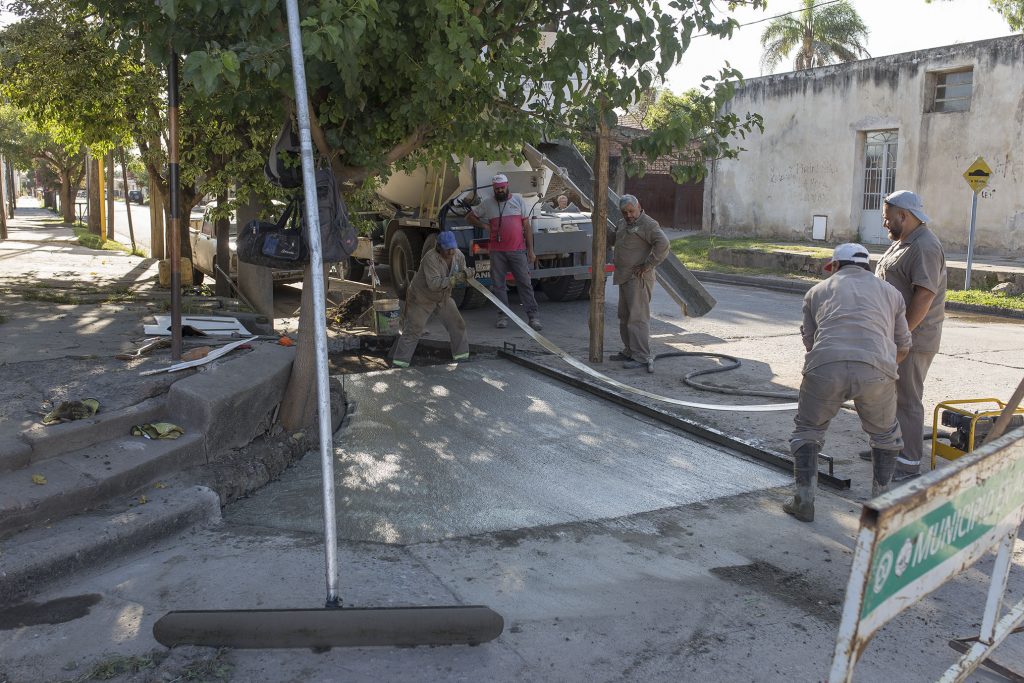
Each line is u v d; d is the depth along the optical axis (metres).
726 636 3.75
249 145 10.38
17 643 3.52
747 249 20.58
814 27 33.00
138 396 5.64
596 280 9.17
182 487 4.96
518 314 12.65
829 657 3.59
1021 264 17.84
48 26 10.71
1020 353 9.87
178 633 3.47
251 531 4.73
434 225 12.84
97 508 4.56
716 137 6.67
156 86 10.84
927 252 5.22
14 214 47.62
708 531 4.92
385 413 7.34
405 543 4.66
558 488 5.61
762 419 7.20
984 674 3.51
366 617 3.52
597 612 3.94
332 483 3.71
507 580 4.25
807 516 5.04
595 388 7.98
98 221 27.72
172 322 6.52
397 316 10.30
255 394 5.90
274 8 4.95
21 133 32.44
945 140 20.81
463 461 6.11
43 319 8.47
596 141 8.86
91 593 3.95
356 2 4.75
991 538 2.79
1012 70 19.25
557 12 6.52
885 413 4.90
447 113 6.76
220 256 12.08
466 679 3.37
